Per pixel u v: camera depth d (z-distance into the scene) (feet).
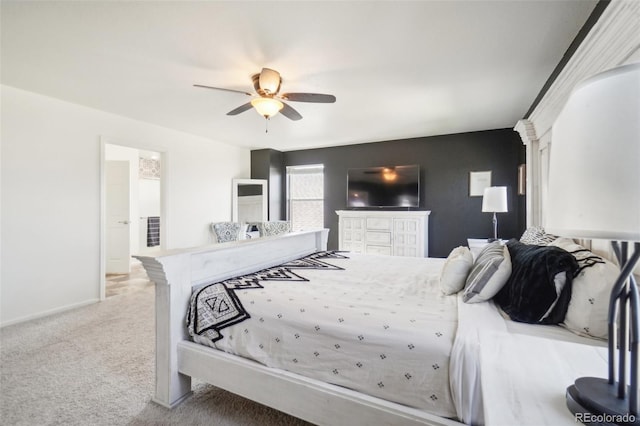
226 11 6.07
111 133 12.62
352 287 6.09
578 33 6.76
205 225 17.30
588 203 1.91
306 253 10.23
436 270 7.67
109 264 17.34
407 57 7.89
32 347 8.05
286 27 6.60
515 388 2.48
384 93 10.34
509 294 4.85
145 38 7.02
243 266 7.21
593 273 4.08
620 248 2.31
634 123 1.77
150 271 5.53
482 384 2.54
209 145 17.58
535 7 5.93
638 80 1.78
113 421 5.27
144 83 9.52
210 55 7.80
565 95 7.02
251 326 5.08
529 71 8.69
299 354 4.63
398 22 6.41
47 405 5.69
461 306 4.91
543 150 9.56
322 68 8.50
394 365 3.96
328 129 15.29
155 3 5.81
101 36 6.94
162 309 5.64
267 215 19.80
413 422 3.73
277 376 4.70
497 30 6.70
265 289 5.79
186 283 5.80
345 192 19.27
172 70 8.63
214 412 5.49
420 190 17.12
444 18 6.27
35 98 10.38
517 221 14.80
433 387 3.73
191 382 6.17
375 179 18.04
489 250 6.02
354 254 10.11
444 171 16.51
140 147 13.85
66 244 11.20
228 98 10.82
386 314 4.52
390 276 7.03
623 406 2.09
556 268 4.33
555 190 2.23
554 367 2.78
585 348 3.16
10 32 6.75
